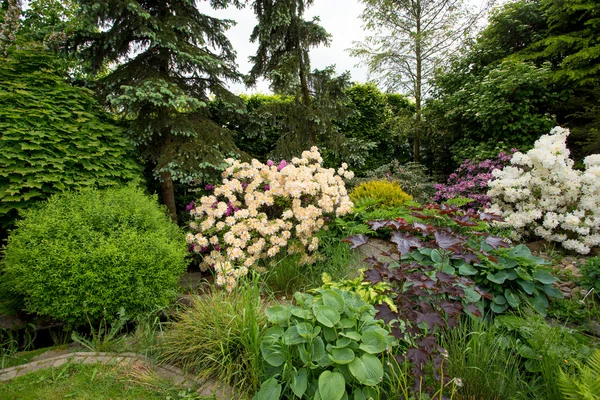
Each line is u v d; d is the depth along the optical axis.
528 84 5.54
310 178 3.37
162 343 2.01
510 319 2.04
